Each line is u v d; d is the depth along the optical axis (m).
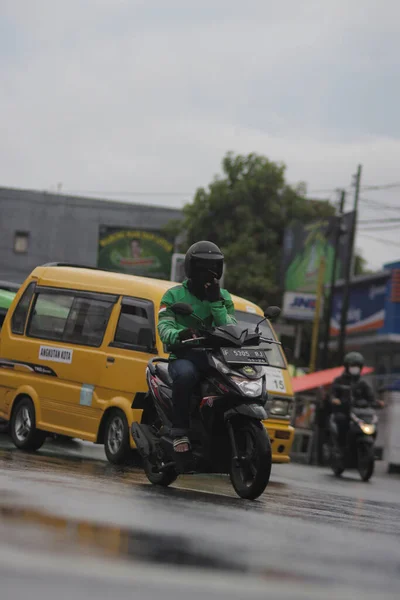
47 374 16.03
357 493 16.02
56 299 16.42
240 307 17.81
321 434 32.09
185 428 10.06
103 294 15.70
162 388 10.65
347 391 23.22
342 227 54.69
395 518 10.23
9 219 74.31
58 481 8.80
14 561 4.16
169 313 10.30
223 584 4.16
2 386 16.88
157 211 74.88
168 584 4.03
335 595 4.18
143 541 5.32
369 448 22.28
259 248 59.38
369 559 5.79
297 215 59.84
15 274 73.88
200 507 7.99
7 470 9.40
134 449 14.53
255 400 9.84
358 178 54.41
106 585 3.85
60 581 3.83
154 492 9.23
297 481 17.97
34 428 16.16
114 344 15.12
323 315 59.09
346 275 52.47
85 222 74.75
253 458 9.83
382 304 57.88
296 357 60.88
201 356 9.95
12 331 16.95
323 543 6.35
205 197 59.50
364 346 60.81
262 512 8.34
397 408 32.28
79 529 5.47
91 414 15.20
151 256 74.31
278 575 4.62
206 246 10.29
